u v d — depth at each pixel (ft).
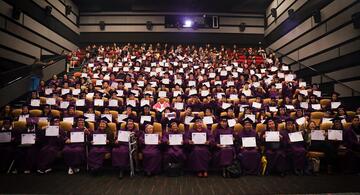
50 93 34.37
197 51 61.11
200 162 20.94
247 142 22.26
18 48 41.11
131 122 23.65
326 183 19.19
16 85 33.88
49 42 51.26
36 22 46.39
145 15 65.77
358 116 26.35
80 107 30.99
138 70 45.32
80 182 19.15
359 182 19.45
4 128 23.89
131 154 21.30
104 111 28.81
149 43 65.41
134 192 17.03
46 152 21.76
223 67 46.09
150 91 36.17
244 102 32.40
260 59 55.42
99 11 65.72
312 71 44.55
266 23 65.62
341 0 37.60
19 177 20.42
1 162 21.98
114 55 55.11
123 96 35.42
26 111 27.50
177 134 22.07
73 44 62.18
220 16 65.92
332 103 31.65
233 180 20.01
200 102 32.81
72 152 21.58
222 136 22.11
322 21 42.14
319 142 22.86
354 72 34.68
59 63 46.42
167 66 47.78
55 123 23.53
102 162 21.45
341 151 22.50
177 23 65.31
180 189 17.72
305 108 31.58
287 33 54.44
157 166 21.34
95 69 45.91
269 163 21.71
